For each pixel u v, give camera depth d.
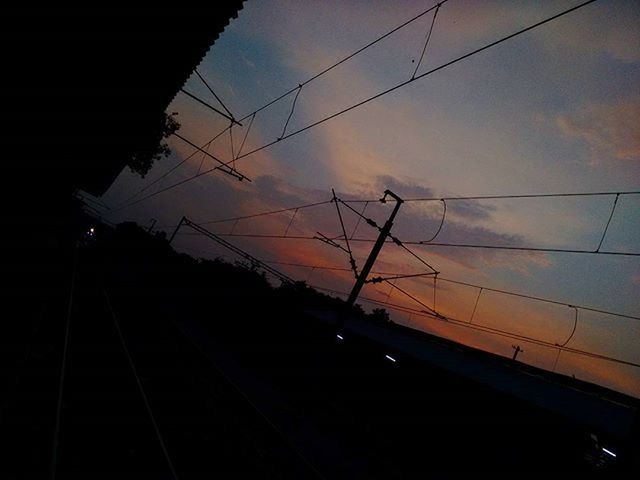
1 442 6.37
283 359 24.03
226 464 9.37
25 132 8.02
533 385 15.34
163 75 7.50
